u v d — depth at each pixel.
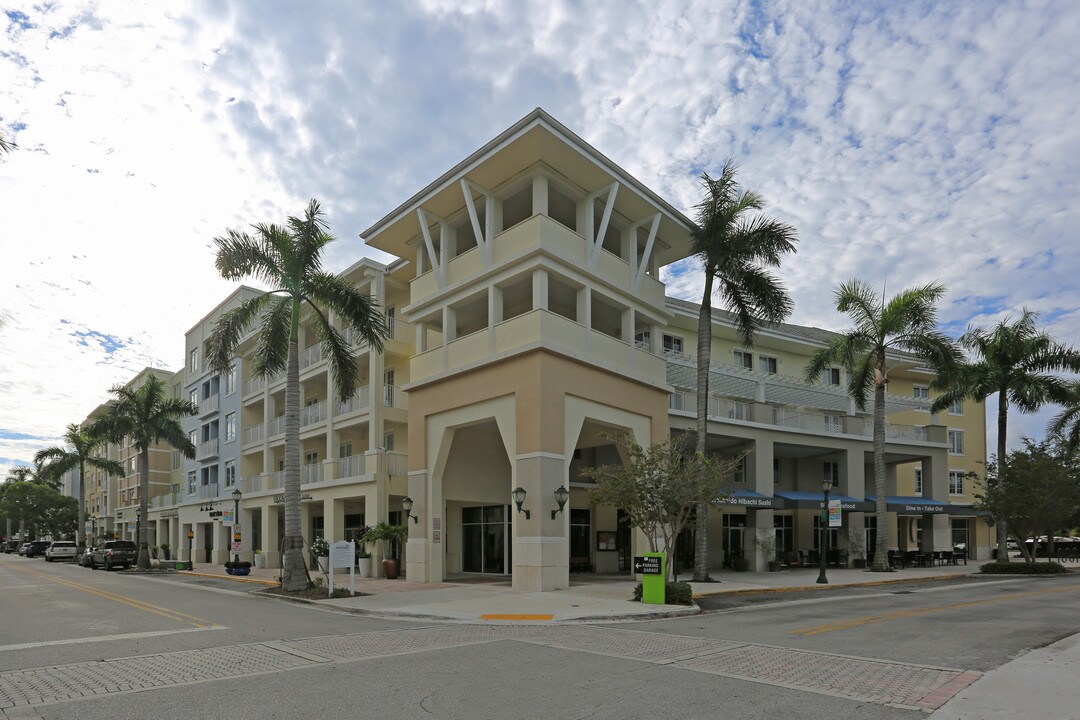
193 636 12.50
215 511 40.59
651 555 17.17
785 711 7.05
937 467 37.88
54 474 61.28
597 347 23.88
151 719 6.93
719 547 33.94
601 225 24.25
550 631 13.12
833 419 36.69
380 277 31.67
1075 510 31.78
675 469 17.98
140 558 38.81
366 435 33.91
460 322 28.22
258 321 40.19
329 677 8.78
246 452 42.03
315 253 23.27
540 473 20.75
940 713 6.92
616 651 10.64
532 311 21.84
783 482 37.19
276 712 7.15
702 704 7.35
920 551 35.78
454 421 24.44
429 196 25.22
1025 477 30.97
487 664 9.61
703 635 12.34
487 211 24.50
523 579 20.75
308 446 37.84
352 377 24.25
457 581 24.64
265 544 38.50
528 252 22.28
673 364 31.08
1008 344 33.41
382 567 27.22
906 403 39.94
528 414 21.44
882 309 29.77
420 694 7.85
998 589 22.48
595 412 23.56
